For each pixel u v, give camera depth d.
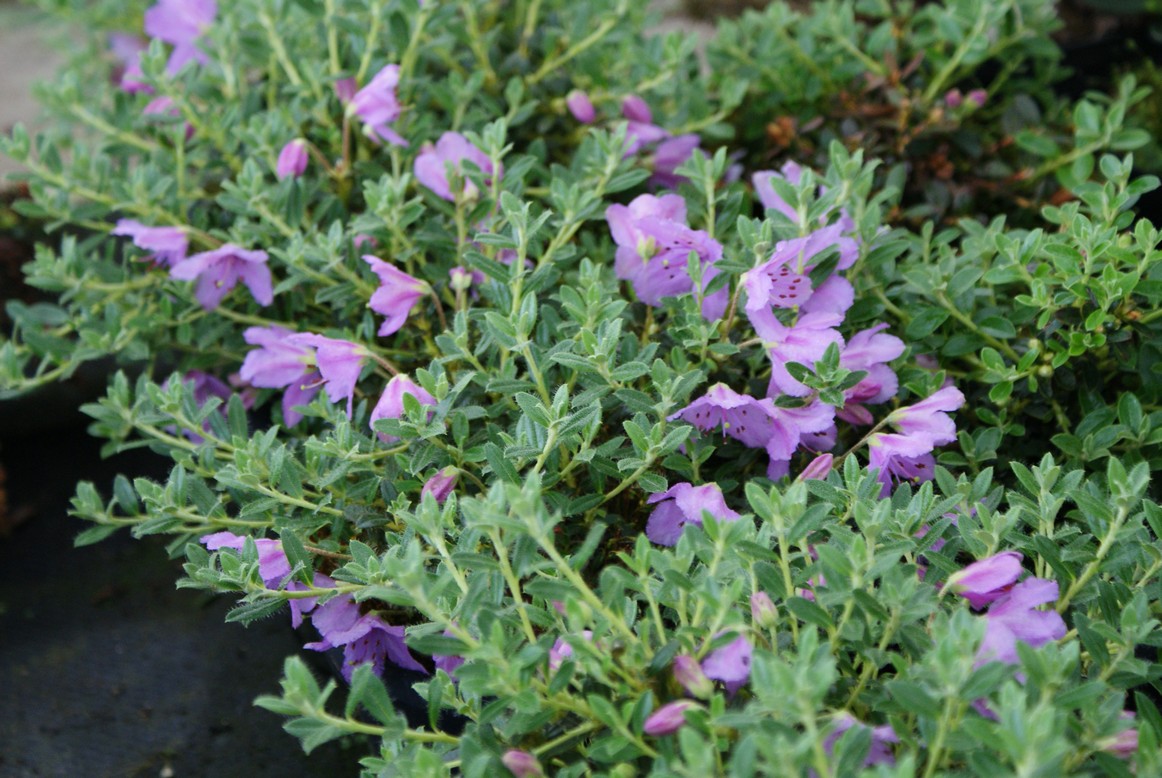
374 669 0.53
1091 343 0.54
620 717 0.46
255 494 0.54
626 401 0.51
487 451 0.50
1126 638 0.47
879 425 0.52
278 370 0.57
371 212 0.57
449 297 0.57
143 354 0.60
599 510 0.54
